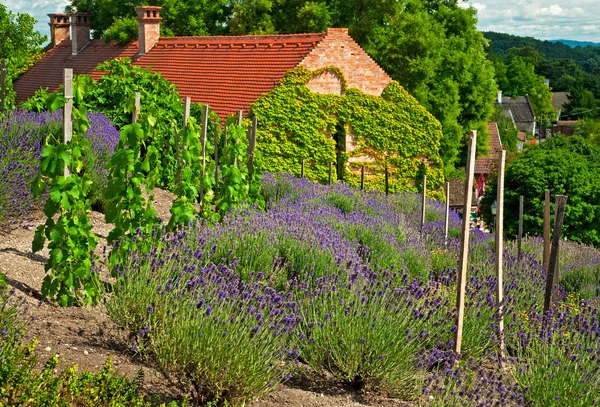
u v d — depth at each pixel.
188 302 6.69
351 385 7.11
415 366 7.07
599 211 30.47
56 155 7.73
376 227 14.17
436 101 45.78
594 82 165.75
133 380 5.33
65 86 7.81
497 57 132.88
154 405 5.61
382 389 7.03
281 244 10.46
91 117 17.58
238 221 10.65
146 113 8.96
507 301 9.52
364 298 7.60
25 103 19.41
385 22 44.19
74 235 7.77
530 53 151.88
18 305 6.75
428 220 21.80
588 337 7.92
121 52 41.94
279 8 45.91
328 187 20.73
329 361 7.19
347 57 30.70
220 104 30.95
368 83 31.16
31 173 11.70
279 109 29.77
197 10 46.47
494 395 6.74
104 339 6.83
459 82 48.47
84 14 46.44
